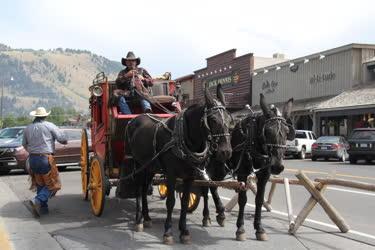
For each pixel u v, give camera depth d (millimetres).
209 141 7203
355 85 33531
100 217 9781
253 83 43750
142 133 8445
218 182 7719
